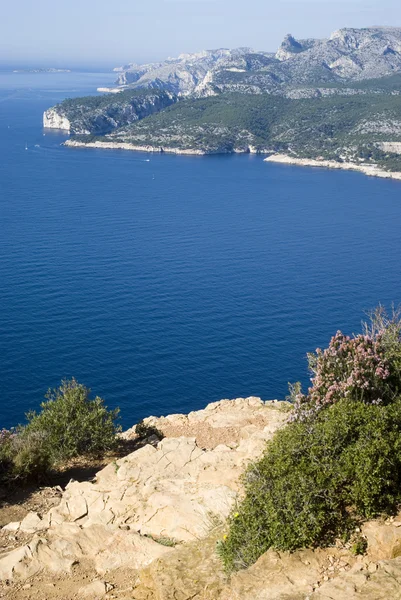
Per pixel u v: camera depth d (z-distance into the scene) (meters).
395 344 17.17
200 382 75.31
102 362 79.38
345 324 96.19
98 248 138.50
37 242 141.12
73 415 22.88
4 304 99.19
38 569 13.26
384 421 12.52
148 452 17.91
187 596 10.69
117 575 12.74
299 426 13.24
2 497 18.09
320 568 10.39
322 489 11.48
